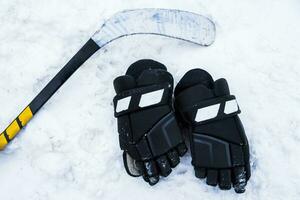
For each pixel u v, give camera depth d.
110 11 1.80
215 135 1.49
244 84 1.73
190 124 1.54
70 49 1.76
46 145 1.66
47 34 1.78
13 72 1.74
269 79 1.73
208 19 1.71
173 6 1.81
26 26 1.78
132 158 1.54
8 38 1.77
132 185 1.62
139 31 1.68
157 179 1.54
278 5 1.81
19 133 1.67
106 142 1.67
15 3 1.80
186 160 1.64
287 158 1.64
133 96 1.51
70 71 1.62
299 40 1.77
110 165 1.65
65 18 1.79
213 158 1.48
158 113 1.51
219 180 1.50
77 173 1.64
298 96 1.71
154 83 1.55
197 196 1.60
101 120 1.70
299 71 1.73
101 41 1.65
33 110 1.61
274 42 1.77
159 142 1.50
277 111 1.70
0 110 1.71
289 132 1.67
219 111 1.50
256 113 1.70
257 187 1.61
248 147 1.52
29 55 1.76
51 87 1.60
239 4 1.81
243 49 1.76
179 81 1.67
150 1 1.81
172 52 1.77
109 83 1.74
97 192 1.62
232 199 1.60
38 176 1.64
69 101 1.71
